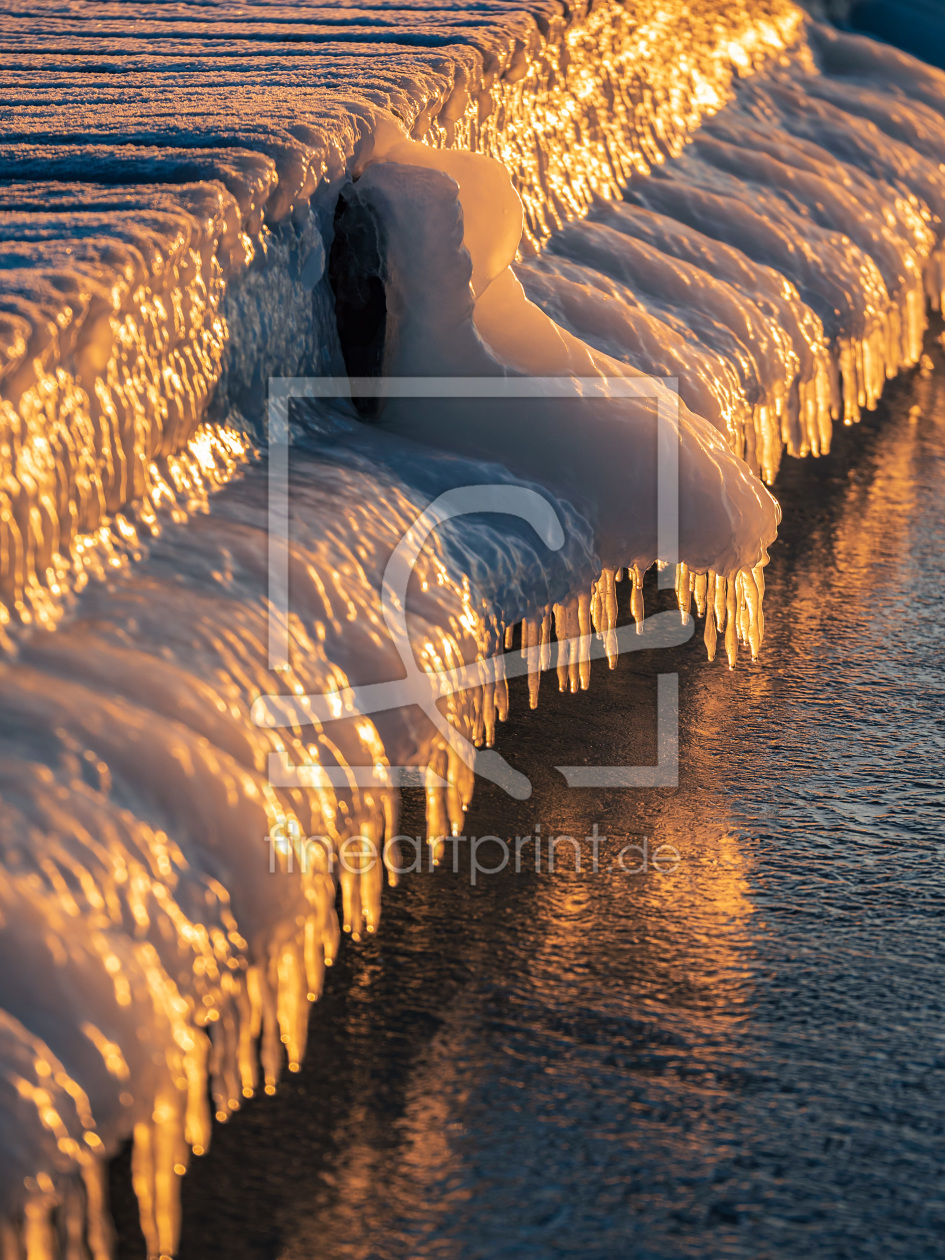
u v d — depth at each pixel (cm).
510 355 307
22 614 192
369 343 303
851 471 463
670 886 260
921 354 570
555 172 422
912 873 265
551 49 433
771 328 409
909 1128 202
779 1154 197
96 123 308
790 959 240
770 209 470
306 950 201
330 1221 184
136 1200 185
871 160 532
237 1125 200
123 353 223
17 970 150
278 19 470
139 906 166
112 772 174
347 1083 209
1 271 217
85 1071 150
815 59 615
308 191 284
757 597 333
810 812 285
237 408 265
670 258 412
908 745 311
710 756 305
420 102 342
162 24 471
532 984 232
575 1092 208
